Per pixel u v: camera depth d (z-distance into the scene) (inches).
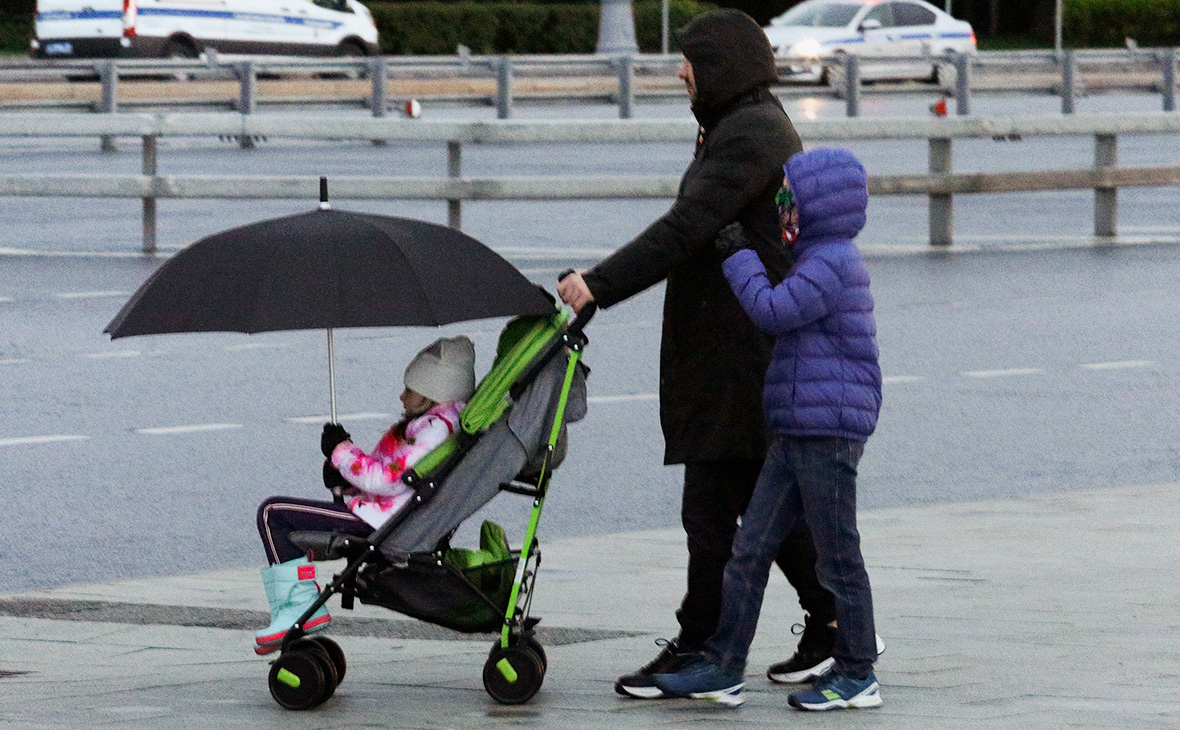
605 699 781.9
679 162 3609.7
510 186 2596.0
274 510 774.5
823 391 729.0
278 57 5211.6
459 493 764.6
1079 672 802.2
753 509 759.1
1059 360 1811.0
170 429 1493.6
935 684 787.4
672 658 798.5
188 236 2778.1
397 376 1727.4
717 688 765.9
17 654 897.5
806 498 741.3
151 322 728.3
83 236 2790.4
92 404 1594.5
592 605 990.4
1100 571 1045.8
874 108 4360.2
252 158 3636.8
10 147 3878.0
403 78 4311.0
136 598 1021.8
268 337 1966.0
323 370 1759.4
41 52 4923.7
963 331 1973.4
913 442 1464.1
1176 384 1696.6
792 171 732.0
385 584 770.2
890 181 2691.9
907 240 2790.4
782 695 788.0
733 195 759.7
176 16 4918.8
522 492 772.0
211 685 826.8
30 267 2434.8
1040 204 3363.7
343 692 807.1
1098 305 2140.7
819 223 731.4
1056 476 1348.4
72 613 989.2
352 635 948.6
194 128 2652.6
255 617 979.9
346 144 4035.4
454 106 4210.1
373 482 758.5
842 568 745.0
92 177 2603.3
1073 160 3678.6
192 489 1298.0
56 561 1111.6
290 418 1534.2
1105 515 1214.9
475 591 766.5
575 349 764.6
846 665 751.7
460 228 2824.8
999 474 1354.6
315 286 729.0
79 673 855.7
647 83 4394.7
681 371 780.0
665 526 1210.6
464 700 785.6
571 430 1509.6
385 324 719.7
